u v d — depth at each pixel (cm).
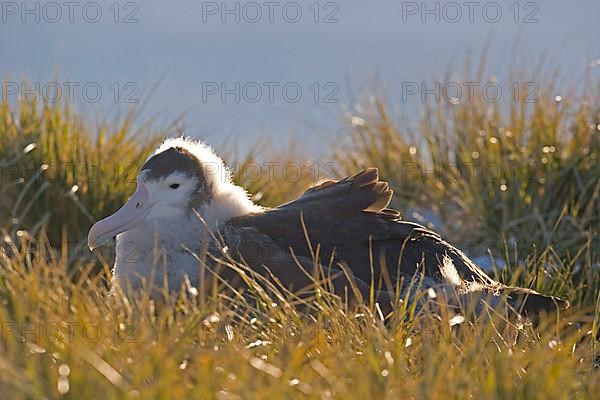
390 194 2055
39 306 1476
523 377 1394
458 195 2681
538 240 2406
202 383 1248
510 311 1903
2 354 1288
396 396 1305
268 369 1311
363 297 1906
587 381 1433
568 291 2153
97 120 2595
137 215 2012
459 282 2033
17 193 2367
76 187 2331
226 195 2083
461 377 1347
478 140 2702
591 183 2541
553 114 2703
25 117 2517
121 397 1209
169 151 2052
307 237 1895
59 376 1234
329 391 1317
